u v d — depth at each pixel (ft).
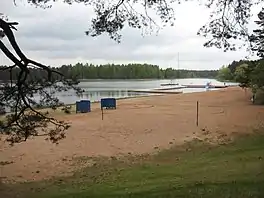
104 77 565.53
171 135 73.36
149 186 35.24
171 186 33.63
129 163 51.19
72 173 46.42
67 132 74.23
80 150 59.77
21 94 27.66
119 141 67.62
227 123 86.12
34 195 36.45
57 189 38.58
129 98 201.57
